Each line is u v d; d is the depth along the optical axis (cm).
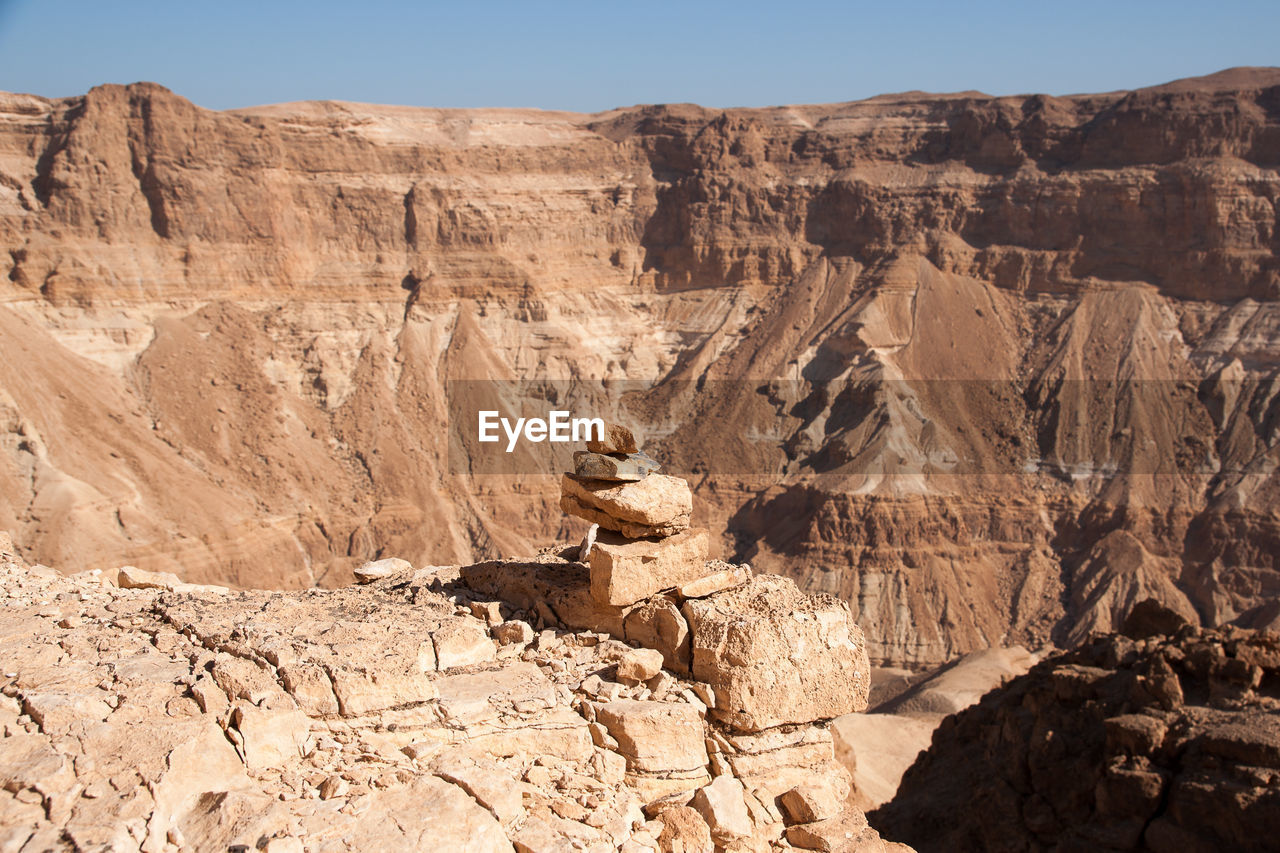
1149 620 3238
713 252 15812
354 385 13062
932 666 10075
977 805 2838
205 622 1423
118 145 12756
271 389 12288
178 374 11831
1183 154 14188
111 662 1274
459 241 14788
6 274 11919
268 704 1166
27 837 967
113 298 12231
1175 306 13875
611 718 1268
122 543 9356
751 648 1316
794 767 1338
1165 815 2423
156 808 1019
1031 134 15075
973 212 15000
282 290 13600
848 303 14625
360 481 11969
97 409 10806
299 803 1064
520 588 1580
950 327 13962
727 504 12625
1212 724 2480
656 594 1439
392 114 15425
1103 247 14375
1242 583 11000
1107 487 12112
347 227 14350
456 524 11856
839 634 1384
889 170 15638
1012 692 3247
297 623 1430
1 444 9838
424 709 1221
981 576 11269
